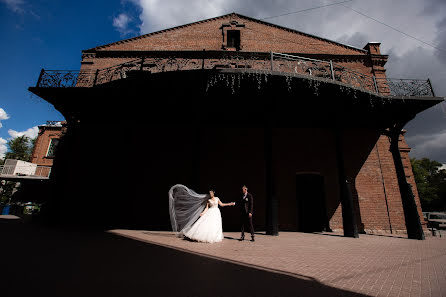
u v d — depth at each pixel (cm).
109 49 1181
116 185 918
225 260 368
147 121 988
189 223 654
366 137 983
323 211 905
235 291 233
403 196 758
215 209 588
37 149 1880
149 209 894
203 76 647
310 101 759
